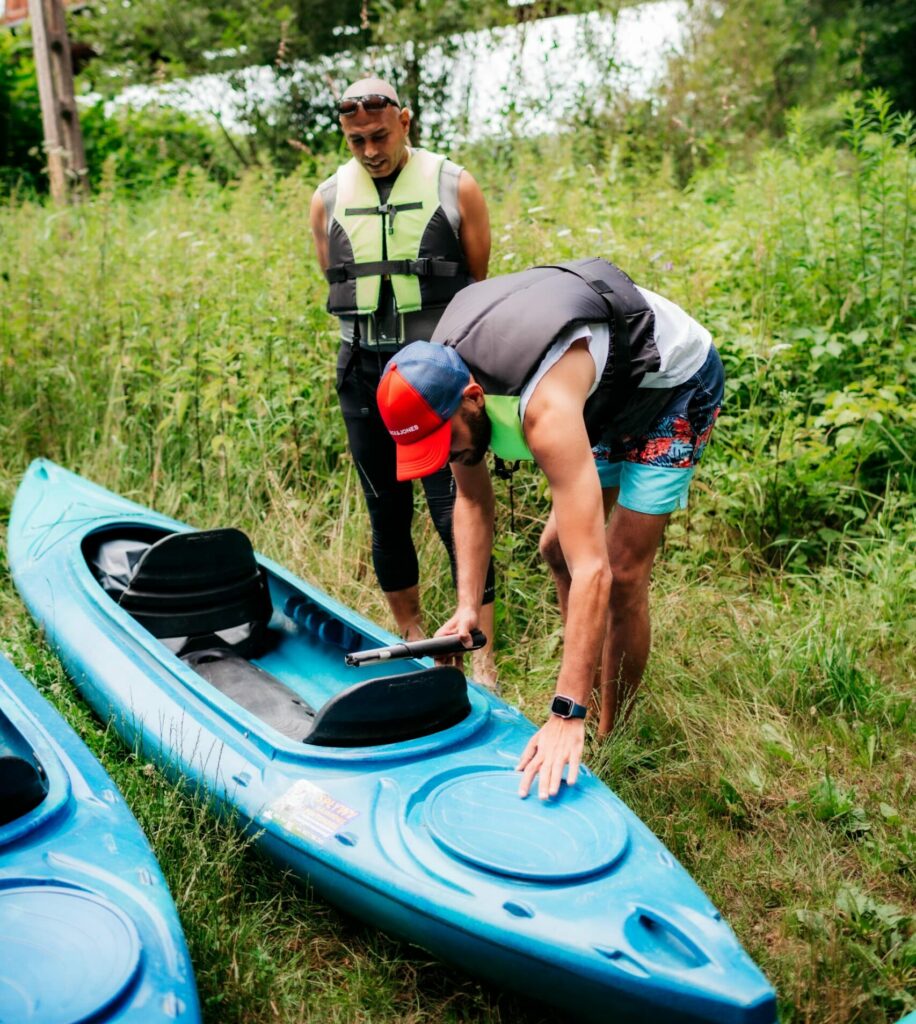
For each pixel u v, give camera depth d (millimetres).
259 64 10719
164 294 5574
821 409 4949
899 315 4883
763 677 3674
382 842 2334
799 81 11945
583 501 2277
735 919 2609
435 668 2674
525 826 2303
